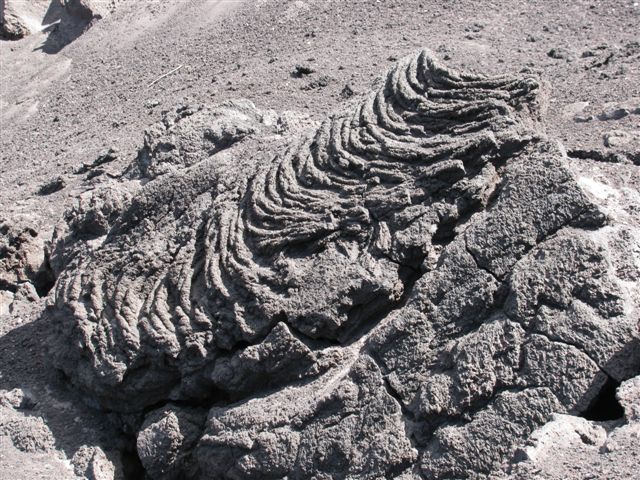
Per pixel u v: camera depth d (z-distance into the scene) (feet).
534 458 6.64
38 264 12.44
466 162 8.73
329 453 7.73
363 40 18.66
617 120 12.04
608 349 7.16
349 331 8.58
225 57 20.72
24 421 9.64
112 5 27.91
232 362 8.71
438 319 7.85
